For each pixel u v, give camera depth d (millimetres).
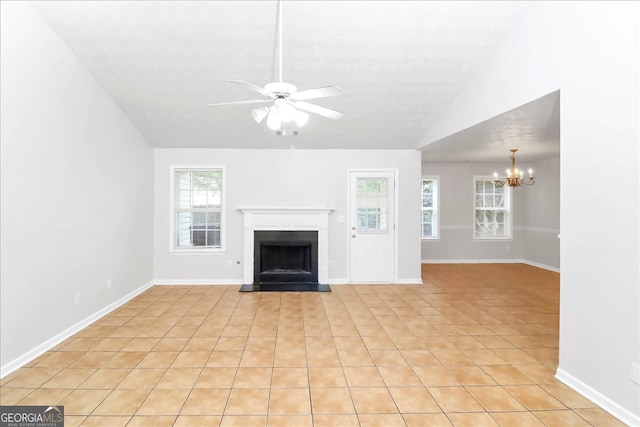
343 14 3441
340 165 6383
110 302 4770
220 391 2746
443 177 8625
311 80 4363
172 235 6234
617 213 2451
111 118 4750
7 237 3023
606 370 2537
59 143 3686
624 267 2404
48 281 3537
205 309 4859
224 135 5789
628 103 2357
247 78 4328
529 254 8539
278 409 2516
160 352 3455
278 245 6230
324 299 5398
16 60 3012
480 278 6953
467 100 4484
